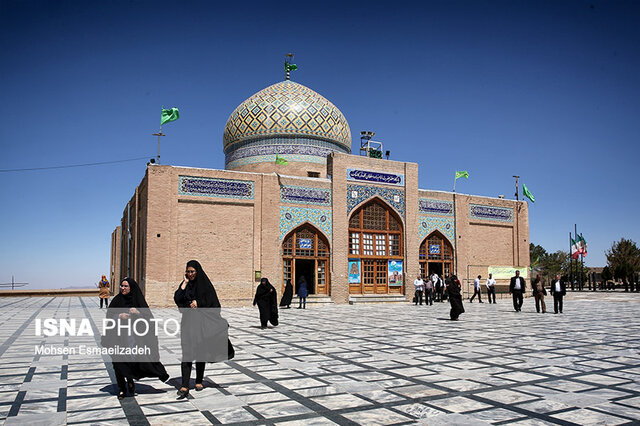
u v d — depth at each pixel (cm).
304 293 1828
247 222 1933
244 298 1891
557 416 439
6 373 626
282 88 2475
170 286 1788
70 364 687
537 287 1578
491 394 514
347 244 2100
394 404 477
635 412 451
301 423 419
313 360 708
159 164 1817
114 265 3222
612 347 833
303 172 2350
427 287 2014
